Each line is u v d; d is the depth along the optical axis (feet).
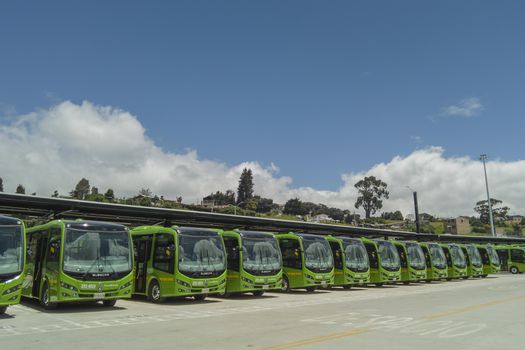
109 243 53.98
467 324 40.81
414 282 116.47
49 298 52.29
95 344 32.14
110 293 52.03
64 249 51.13
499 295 73.36
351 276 87.97
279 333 36.27
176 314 49.98
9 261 44.86
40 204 67.92
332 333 36.06
